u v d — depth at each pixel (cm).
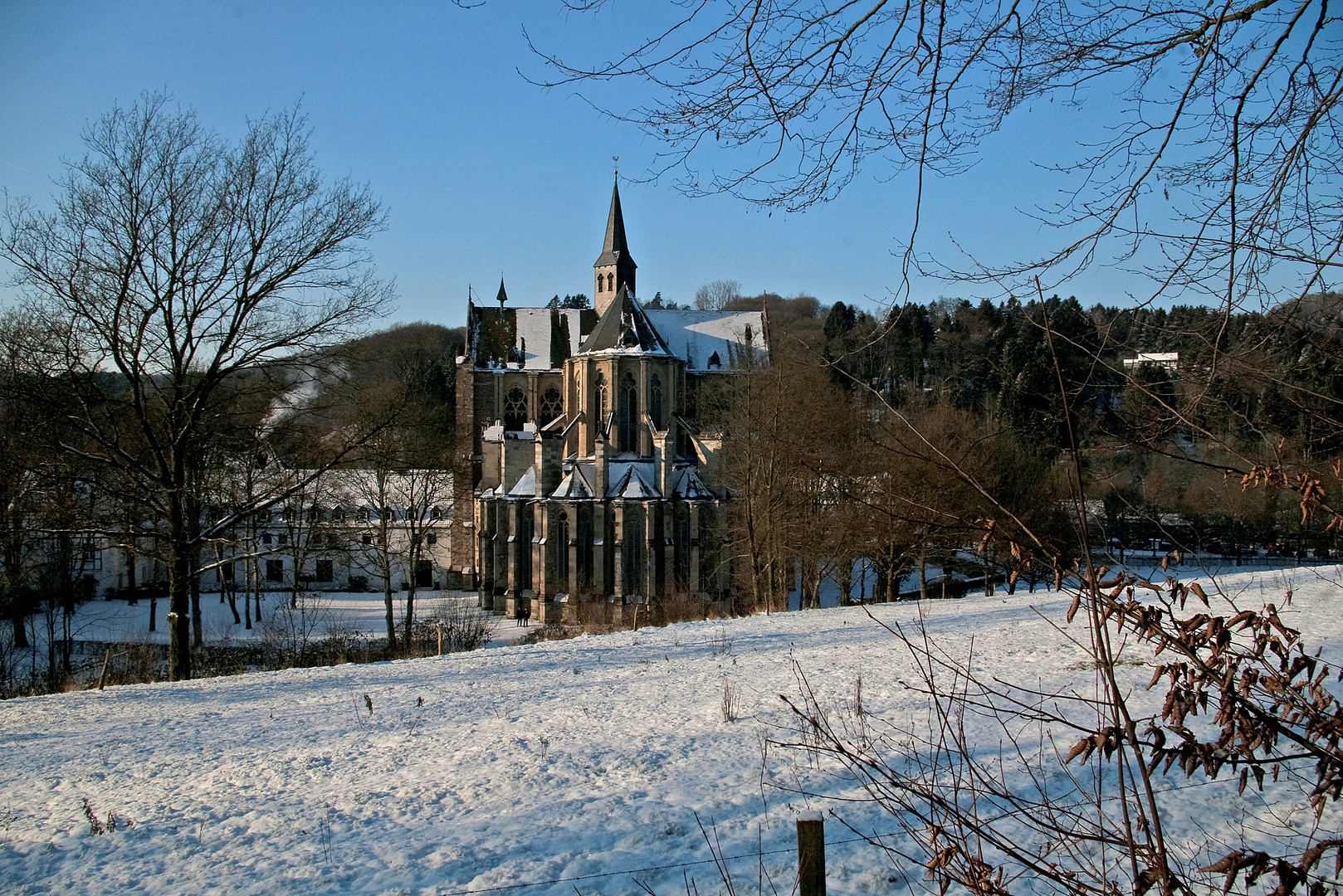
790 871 769
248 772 1306
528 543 6122
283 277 2838
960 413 4116
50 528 3088
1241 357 612
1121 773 488
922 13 682
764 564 4322
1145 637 511
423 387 8038
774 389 4131
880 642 2133
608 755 1228
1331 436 601
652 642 2522
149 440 2722
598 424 6303
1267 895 663
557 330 7669
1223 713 485
